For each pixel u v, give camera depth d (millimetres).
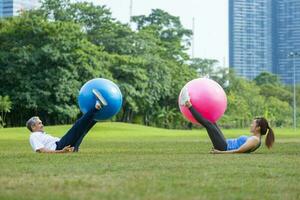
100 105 16062
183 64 102062
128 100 81875
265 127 15977
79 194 7273
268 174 9742
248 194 7465
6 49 76688
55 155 14594
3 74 73875
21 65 73438
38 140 15930
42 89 73500
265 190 7836
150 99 87000
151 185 8156
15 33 75812
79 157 13750
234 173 9867
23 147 22594
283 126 121438
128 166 11062
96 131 58312
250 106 117625
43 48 72375
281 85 146125
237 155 14812
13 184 8258
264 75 147625
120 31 88500
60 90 72625
